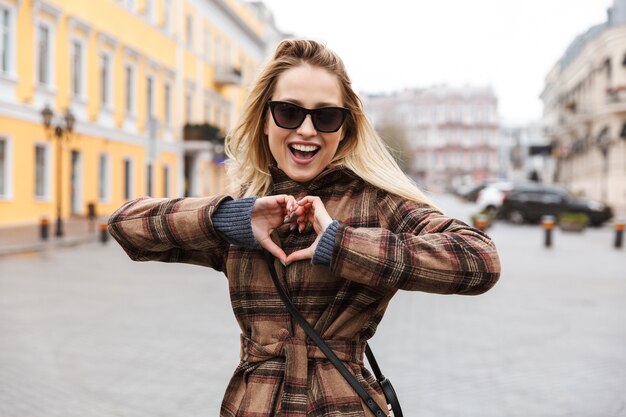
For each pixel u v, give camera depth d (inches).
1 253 563.8
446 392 200.7
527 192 1147.9
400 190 67.7
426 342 265.6
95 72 1063.6
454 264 59.3
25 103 866.1
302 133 67.2
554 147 2281.0
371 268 58.7
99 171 1090.7
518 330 292.0
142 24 1249.4
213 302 350.0
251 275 67.3
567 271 513.0
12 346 248.7
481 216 986.7
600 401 194.1
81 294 370.3
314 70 68.6
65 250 622.2
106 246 668.1
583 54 1893.5
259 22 2169.0
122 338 263.4
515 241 804.0
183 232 65.5
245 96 73.1
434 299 379.9
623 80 1615.4
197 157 1579.7
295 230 67.2
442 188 4392.2
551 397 197.3
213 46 1689.2
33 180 888.9
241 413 64.2
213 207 64.9
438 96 4458.7
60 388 200.1
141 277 449.1
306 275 64.9
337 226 60.0
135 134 1224.8
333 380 63.9
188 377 212.8
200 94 1596.9
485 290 60.7
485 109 4458.7
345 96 70.2
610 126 1657.2
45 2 894.4
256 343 66.1
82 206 1022.4
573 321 315.3
